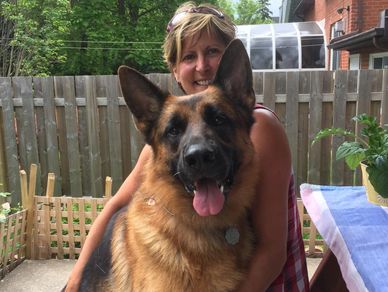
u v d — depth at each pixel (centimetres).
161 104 58
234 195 54
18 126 167
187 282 50
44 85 163
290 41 471
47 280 119
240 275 52
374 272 50
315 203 76
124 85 58
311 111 154
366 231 61
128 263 55
